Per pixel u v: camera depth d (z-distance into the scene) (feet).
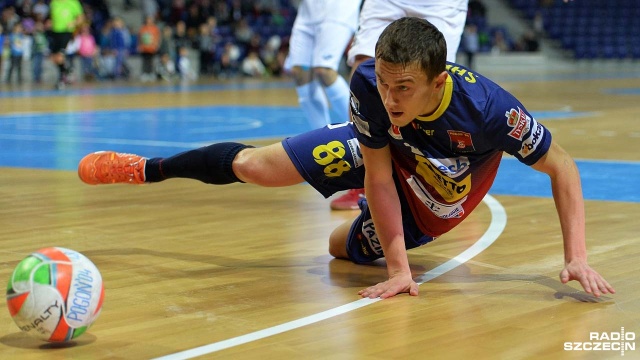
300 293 13.70
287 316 12.34
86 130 43.47
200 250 16.90
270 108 59.21
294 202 22.53
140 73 99.86
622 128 43.39
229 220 20.04
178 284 14.25
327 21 26.08
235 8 105.91
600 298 13.20
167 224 19.48
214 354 10.60
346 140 15.10
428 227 14.85
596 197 23.04
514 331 11.50
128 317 12.30
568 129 42.91
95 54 92.53
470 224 19.53
